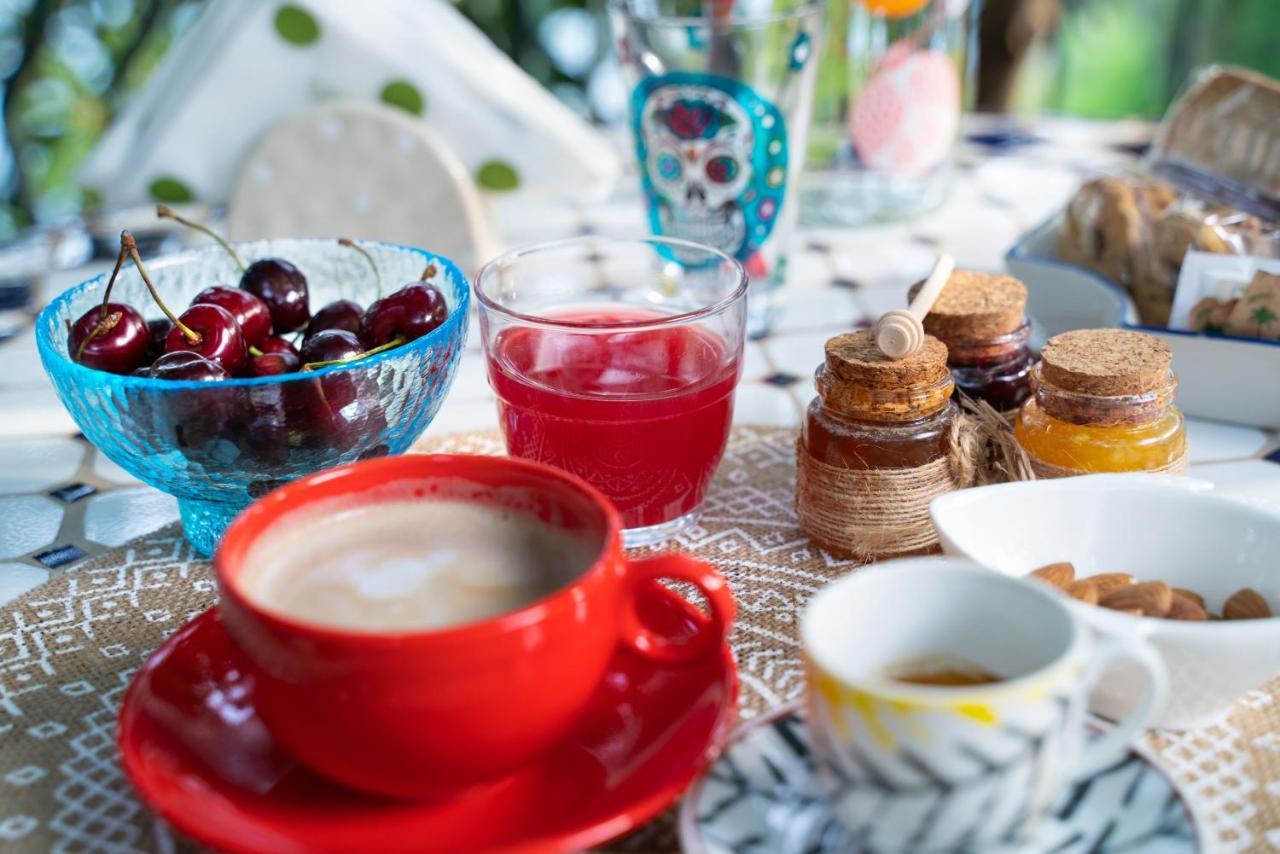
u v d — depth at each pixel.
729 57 0.74
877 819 0.42
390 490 0.49
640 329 0.58
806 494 0.60
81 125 1.85
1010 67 1.54
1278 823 0.46
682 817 0.44
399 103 0.90
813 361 0.77
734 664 0.48
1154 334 0.68
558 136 0.92
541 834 0.44
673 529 0.61
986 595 0.45
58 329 0.60
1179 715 0.49
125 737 0.46
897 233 0.95
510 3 1.75
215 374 0.55
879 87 0.93
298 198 0.88
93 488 0.67
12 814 0.47
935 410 0.58
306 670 0.43
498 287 0.65
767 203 0.78
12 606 0.57
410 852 0.43
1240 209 0.77
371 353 0.59
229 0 0.90
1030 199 1.00
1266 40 1.86
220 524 0.60
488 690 0.43
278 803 0.45
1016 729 0.41
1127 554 0.54
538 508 0.49
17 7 1.62
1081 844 0.43
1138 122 1.22
